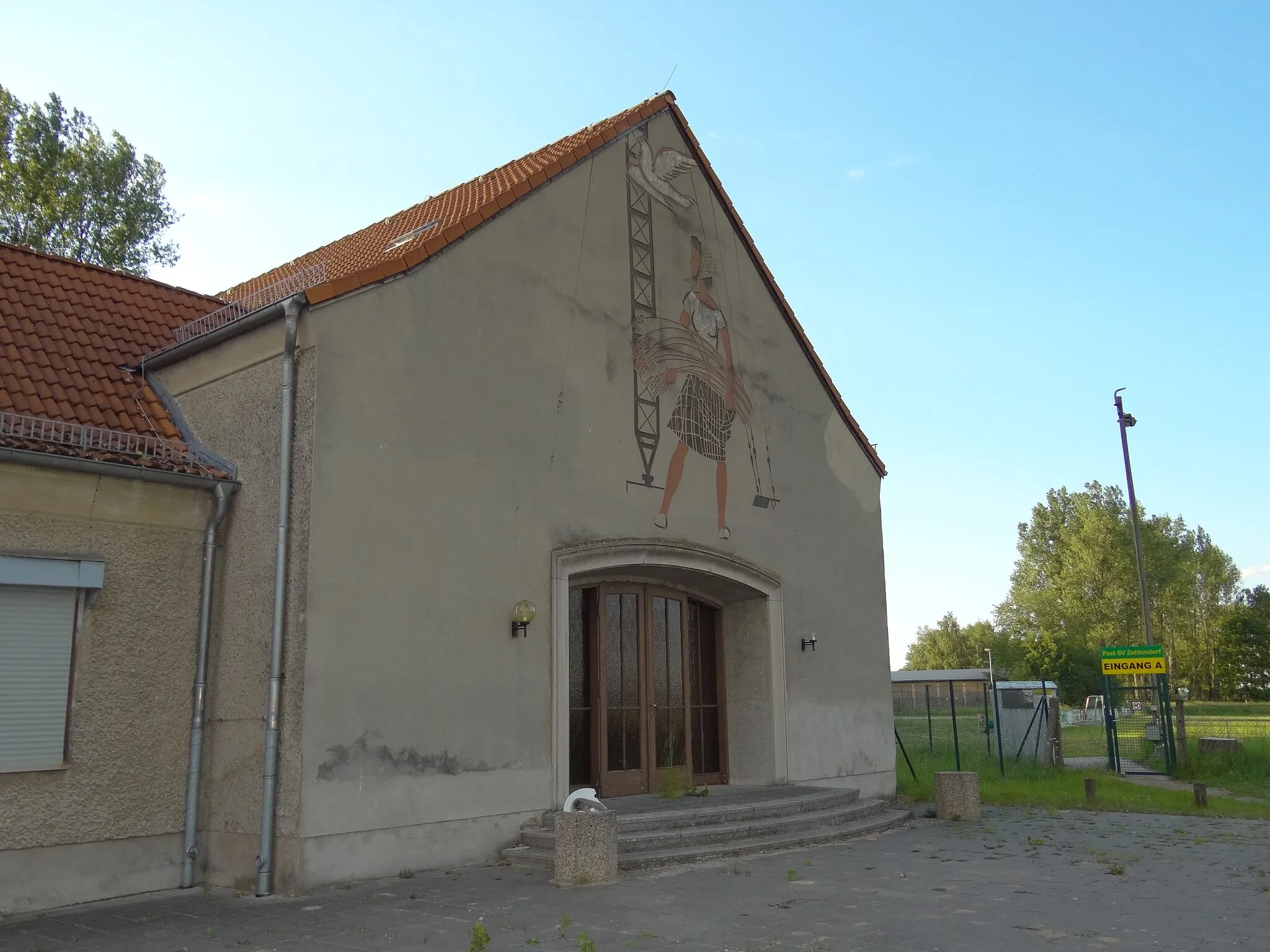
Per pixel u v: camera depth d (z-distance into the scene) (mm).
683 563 14039
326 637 9609
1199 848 11906
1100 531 70188
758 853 11352
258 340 10414
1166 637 69500
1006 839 12703
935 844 12188
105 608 9500
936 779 15039
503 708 11195
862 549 17828
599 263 13594
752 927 7684
